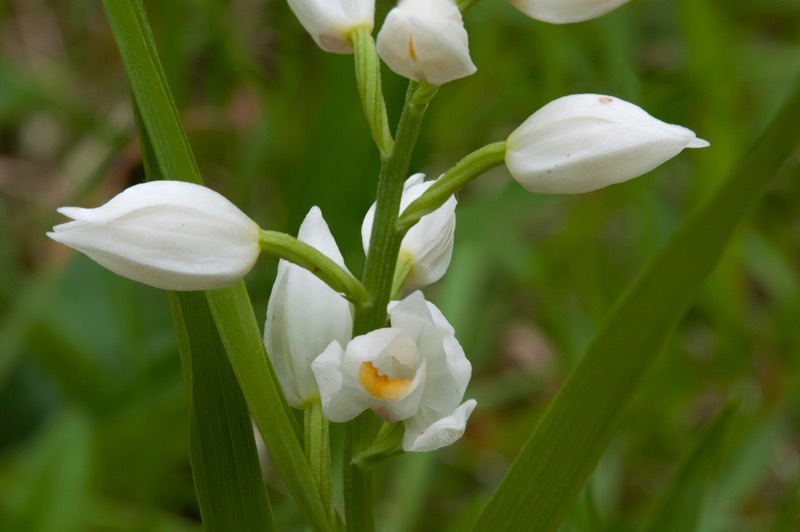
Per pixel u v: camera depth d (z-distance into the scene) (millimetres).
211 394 229
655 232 320
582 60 329
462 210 316
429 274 238
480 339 345
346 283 228
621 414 225
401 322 225
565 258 341
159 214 222
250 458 231
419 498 285
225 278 224
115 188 399
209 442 230
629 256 359
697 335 346
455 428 223
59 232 221
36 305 297
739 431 300
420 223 236
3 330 296
